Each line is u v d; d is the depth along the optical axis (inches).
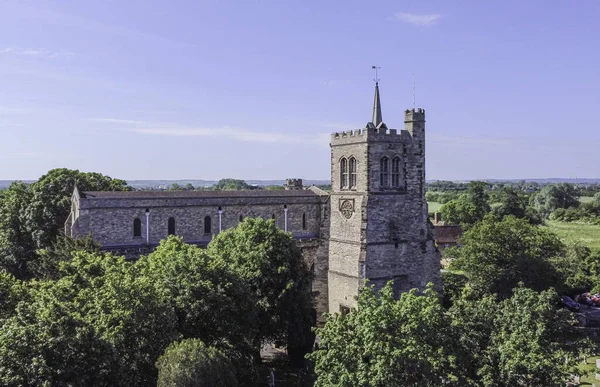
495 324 1550.2
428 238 3189.0
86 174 4119.1
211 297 1961.1
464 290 3346.5
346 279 3085.6
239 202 3444.9
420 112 3142.2
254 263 2439.7
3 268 3415.4
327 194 3836.1
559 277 3410.4
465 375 1481.3
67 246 2534.5
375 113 3186.5
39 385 1330.0
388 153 3014.3
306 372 2443.4
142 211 3129.9
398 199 3065.9
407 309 1469.0
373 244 2972.4
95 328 1557.6
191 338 1835.6
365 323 1427.2
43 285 1900.8
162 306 1775.3
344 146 3117.6
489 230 3395.7
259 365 2454.5
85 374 1432.1
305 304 2546.8
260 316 2384.4
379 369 1323.8
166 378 1515.7
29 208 3481.8
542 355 1401.3
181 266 2038.6
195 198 3297.2
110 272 1892.2
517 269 3289.9
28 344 1387.8
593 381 2315.5
